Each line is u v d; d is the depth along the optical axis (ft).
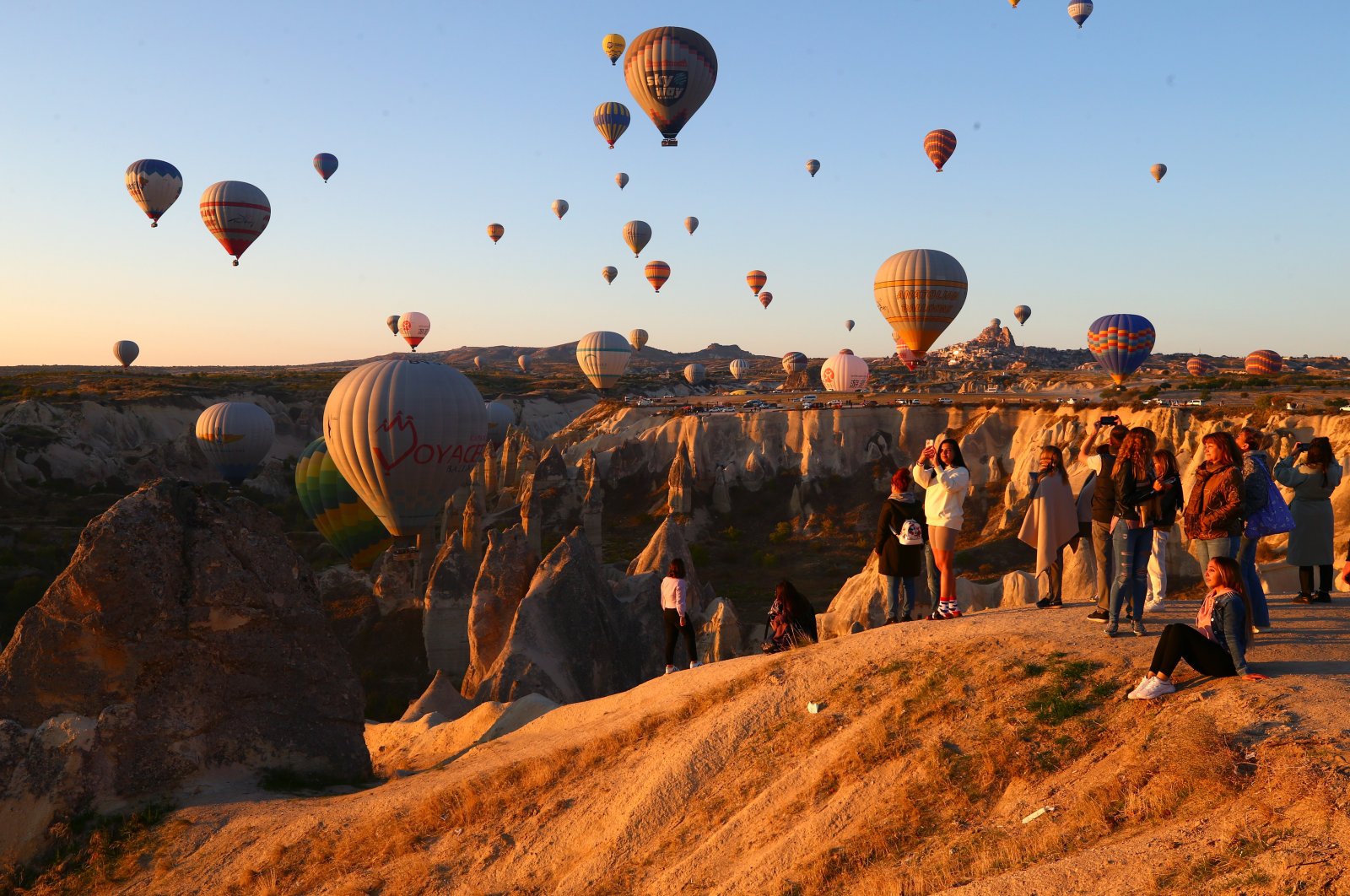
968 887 29.30
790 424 345.51
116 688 59.16
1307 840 25.57
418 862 44.47
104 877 50.78
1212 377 445.37
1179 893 25.68
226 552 62.85
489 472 336.29
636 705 53.72
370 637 201.57
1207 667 35.45
